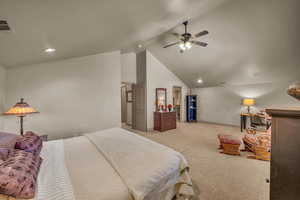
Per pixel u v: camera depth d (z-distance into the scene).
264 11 2.70
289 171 0.60
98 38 2.33
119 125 3.82
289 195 0.60
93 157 1.43
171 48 4.68
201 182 1.95
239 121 5.52
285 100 4.42
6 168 0.88
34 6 1.07
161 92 5.63
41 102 2.79
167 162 1.33
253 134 3.32
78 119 3.21
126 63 5.33
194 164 2.47
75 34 1.87
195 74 5.72
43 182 1.00
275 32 2.98
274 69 3.99
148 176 1.10
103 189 0.93
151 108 5.29
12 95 2.52
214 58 4.43
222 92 6.02
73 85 3.15
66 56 2.83
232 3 2.76
